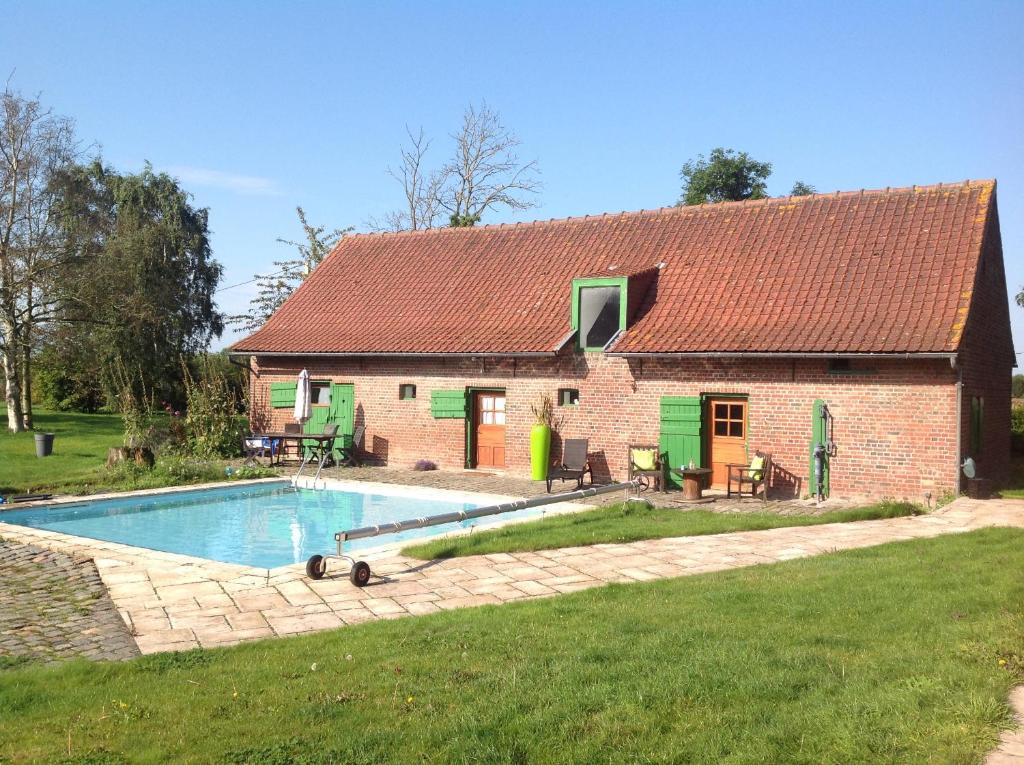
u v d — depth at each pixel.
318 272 25.69
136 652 6.90
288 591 8.98
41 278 29.59
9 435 26.58
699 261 19.44
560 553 10.84
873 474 15.52
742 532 12.30
